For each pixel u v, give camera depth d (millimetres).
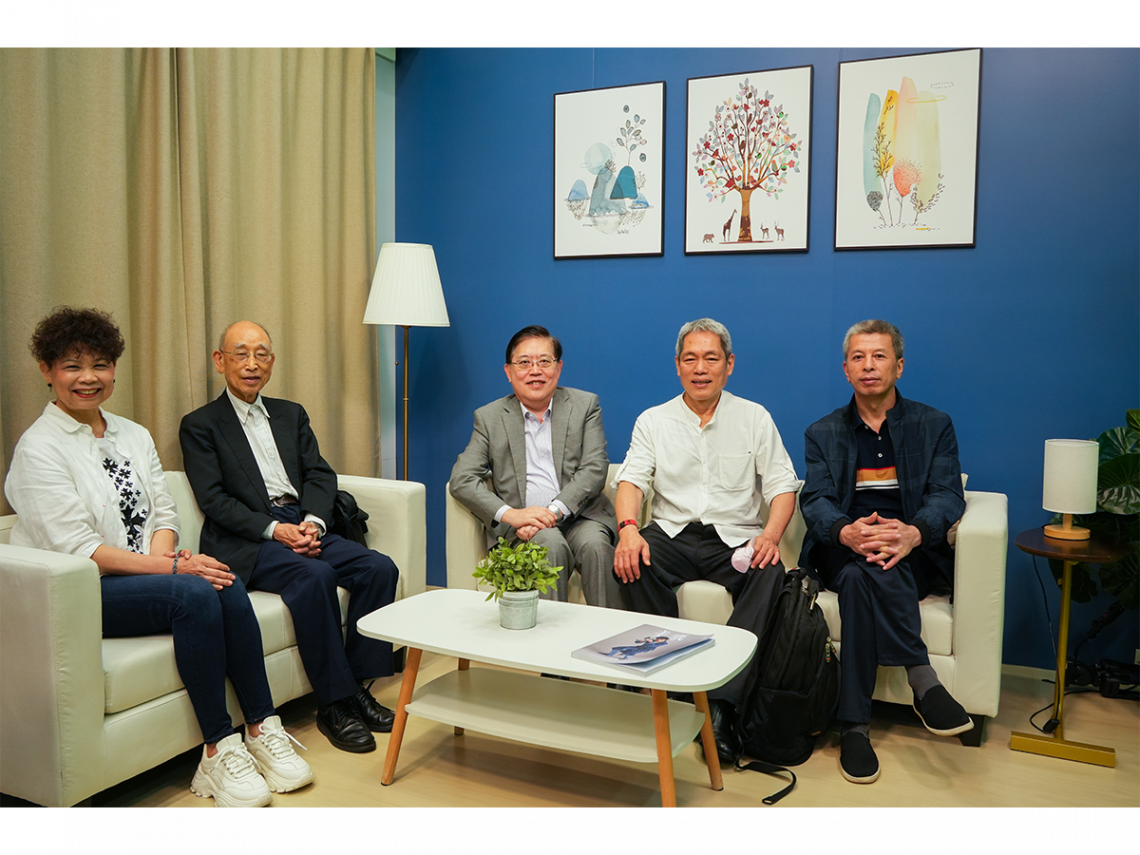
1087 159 2855
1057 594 2990
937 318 3080
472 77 3814
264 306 3230
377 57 3859
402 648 3092
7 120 2350
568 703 2180
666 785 1873
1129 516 2652
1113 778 2215
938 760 2326
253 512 2662
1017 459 3014
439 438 4020
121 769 1959
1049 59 2877
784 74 3219
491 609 2283
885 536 2377
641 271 3541
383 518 2936
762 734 2281
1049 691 2828
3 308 2373
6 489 2170
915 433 2650
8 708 1896
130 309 2777
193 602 2066
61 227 2520
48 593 1810
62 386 2182
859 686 2328
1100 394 2893
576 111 3604
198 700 2088
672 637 2006
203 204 2984
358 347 3717
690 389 2762
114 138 2619
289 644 2455
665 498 2857
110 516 2258
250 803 2021
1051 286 2928
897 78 3062
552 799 2104
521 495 3037
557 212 3678
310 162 3416
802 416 3301
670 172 3453
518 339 3012
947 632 2398
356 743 2369
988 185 2979
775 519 2686
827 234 3211
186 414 2887
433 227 3963
